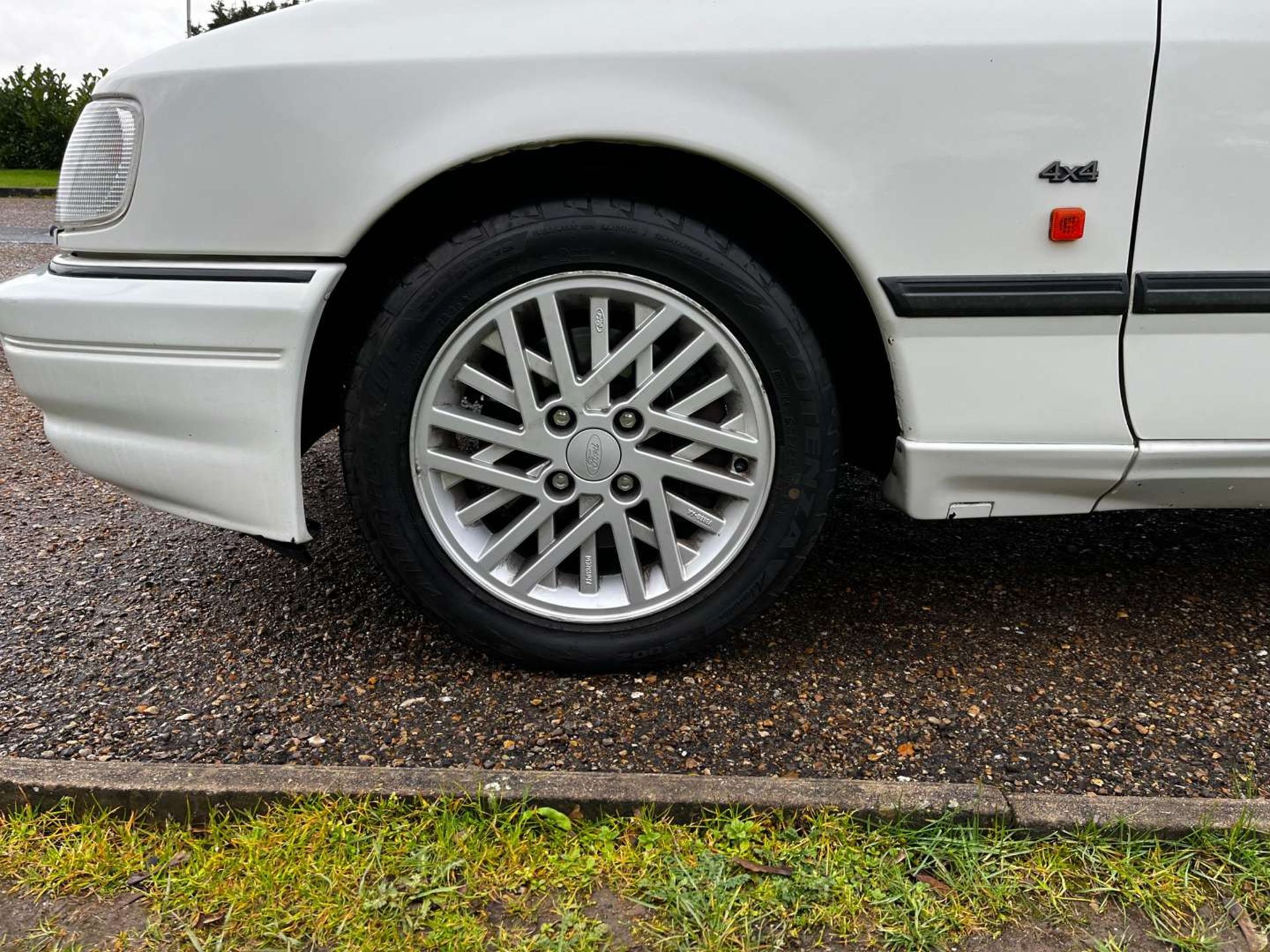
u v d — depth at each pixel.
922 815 1.44
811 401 1.76
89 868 1.37
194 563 2.46
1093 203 1.65
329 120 1.61
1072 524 2.78
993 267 1.67
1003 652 2.04
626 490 1.81
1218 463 1.78
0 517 2.78
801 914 1.29
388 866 1.36
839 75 1.60
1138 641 2.09
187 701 1.82
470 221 1.69
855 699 1.85
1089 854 1.39
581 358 1.80
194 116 1.63
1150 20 1.60
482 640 1.88
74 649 2.01
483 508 1.82
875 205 1.64
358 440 1.75
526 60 1.59
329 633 2.08
